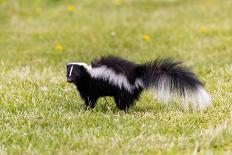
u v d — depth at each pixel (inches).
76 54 981.8
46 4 1540.4
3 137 492.1
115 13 1397.6
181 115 565.6
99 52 1005.2
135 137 489.7
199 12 1391.5
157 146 463.8
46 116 563.2
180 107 603.5
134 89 580.1
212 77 768.9
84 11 1432.1
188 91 560.7
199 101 559.2
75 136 487.2
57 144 472.7
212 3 1499.8
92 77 589.9
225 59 924.6
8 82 729.0
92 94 600.4
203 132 498.3
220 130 494.6
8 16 1365.7
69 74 592.4
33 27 1248.2
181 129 517.7
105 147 459.5
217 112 580.1
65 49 1031.0
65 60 927.0
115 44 1074.1
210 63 886.4
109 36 1142.3
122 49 1041.5
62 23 1286.9
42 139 486.6
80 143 469.1
